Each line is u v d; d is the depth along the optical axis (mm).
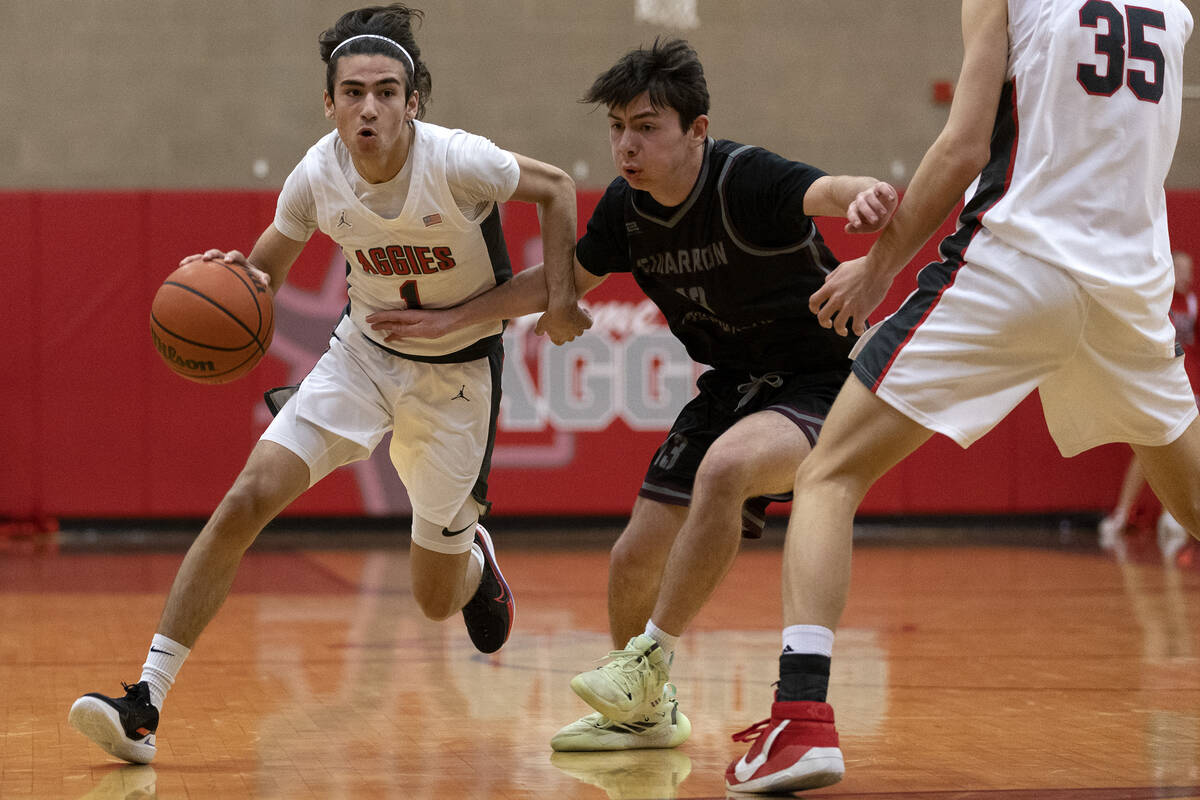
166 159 18000
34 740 5629
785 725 4395
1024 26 4414
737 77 18875
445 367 6098
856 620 9891
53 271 17047
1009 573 13266
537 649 8461
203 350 5484
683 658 8109
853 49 19062
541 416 17641
